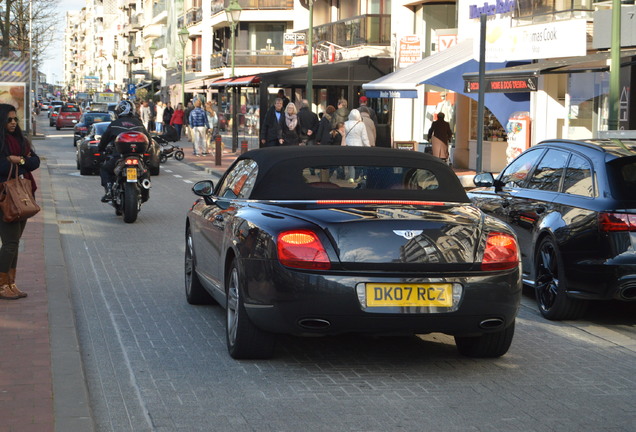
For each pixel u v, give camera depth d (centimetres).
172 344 765
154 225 1617
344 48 4125
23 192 896
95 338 785
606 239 834
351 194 732
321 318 648
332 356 731
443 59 2698
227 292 743
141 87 9644
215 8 6912
